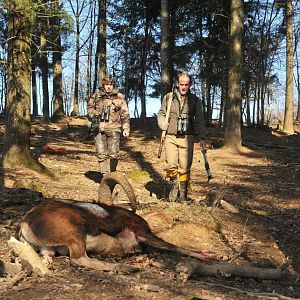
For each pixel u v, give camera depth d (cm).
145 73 3145
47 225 471
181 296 377
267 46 3145
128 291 391
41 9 1072
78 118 2909
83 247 471
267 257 581
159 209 716
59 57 2786
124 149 1767
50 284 407
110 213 525
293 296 430
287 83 2827
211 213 718
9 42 1099
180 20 2627
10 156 1095
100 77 2792
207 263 517
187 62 2947
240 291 415
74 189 975
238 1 1789
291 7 2759
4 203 741
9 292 384
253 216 772
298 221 830
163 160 1508
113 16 3112
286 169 1421
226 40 2527
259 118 3847
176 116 805
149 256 543
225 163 1548
